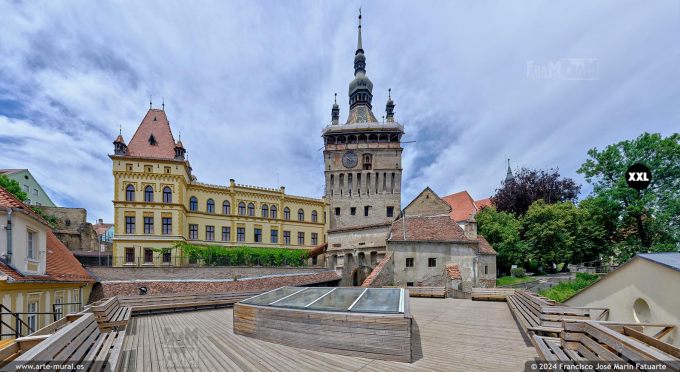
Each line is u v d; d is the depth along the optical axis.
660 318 8.41
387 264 21.33
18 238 10.73
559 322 7.61
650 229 25.59
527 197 43.47
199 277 25.88
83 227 38.44
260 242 39.34
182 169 33.31
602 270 28.89
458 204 45.00
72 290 15.07
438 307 13.74
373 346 6.69
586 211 29.19
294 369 6.09
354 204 48.69
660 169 25.16
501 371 5.97
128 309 10.98
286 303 8.41
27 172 48.28
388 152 49.50
